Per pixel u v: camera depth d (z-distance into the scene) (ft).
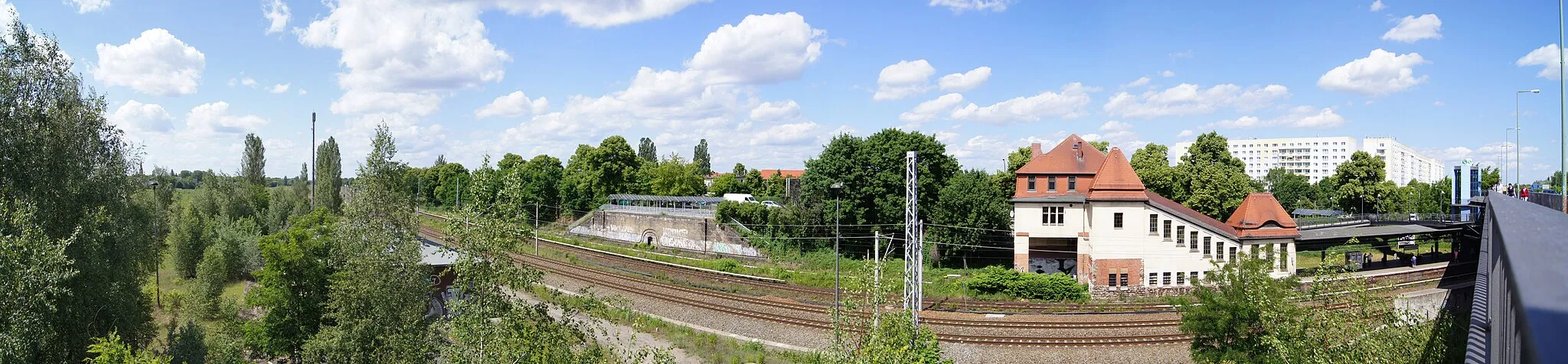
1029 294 164.96
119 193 102.83
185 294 153.07
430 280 97.50
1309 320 74.84
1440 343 65.05
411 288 91.61
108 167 100.53
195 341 102.53
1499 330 18.99
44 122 91.15
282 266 108.27
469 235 70.85
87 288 89.86
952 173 230.07
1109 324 129.90
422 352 87.35
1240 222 173.99
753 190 404.98
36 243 78.18
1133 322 131.23
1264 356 86.07
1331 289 77.05
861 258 216.13
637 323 85.30
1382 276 175.01
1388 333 65.82
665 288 176.14
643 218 256.52
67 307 85.30
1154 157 240.32
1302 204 385.50
